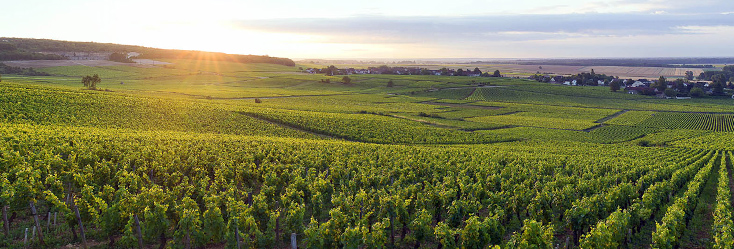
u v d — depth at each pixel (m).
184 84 197.75
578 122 124.81
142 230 23.08
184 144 53.66
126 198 24.72
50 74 189.75
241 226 24.53
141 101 98.12
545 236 22.92
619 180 46.53
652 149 84.50
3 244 22.33
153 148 47.28
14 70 183.75
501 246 24.02
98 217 23.39
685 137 104.94
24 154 40.94
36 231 24.12
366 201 29.69
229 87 195.25
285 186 37.09
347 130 87.94
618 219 24.31
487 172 43.84
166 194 28.06
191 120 84.69
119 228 23.69
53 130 59.06
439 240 24.28
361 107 144.25
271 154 48.62
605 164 55.38
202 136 67.31
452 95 187.12
